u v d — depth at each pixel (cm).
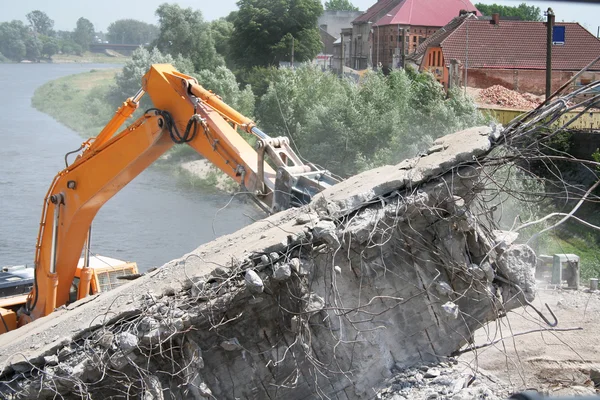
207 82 4812
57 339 965
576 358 1354
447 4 6531
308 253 979
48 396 945
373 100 3475
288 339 993
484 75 4322
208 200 3947
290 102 4112
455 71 4222
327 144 3453
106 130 1465
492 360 1352
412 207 973
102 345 940
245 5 6294
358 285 1004
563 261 1875
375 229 964
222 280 959
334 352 991
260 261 967
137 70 6431
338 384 1003
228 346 966
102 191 1457
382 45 6506
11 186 4100
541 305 1689
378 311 1009
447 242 996
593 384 1203
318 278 988
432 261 1009
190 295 970
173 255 2945
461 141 1024
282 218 1105
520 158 1004
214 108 1349
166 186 4288
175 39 7156
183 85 1377
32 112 7756
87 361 933
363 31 7094
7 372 946
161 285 1021
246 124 1284
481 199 1035
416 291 1013
